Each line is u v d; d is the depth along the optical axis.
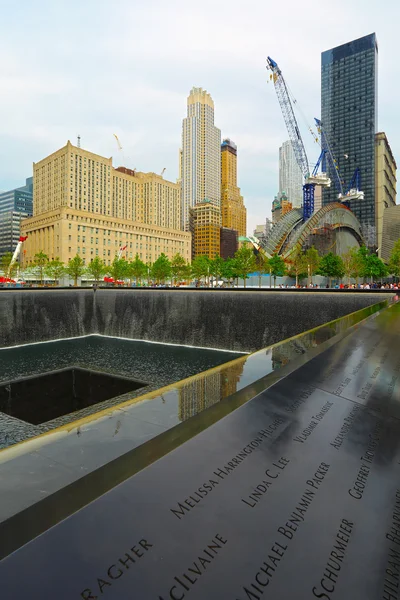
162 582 1.70
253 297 28.25
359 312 15.14
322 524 2.35
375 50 175.38
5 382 17.38
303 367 5.65
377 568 2.09
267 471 2.79
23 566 1.66
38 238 119.06
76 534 1.89
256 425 3.52
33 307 31.00
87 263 112.31
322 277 82.44
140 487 2.36
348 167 182.12
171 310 31.77
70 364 22.92
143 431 3.39
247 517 2.25
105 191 137.88
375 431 3.84
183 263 91.19
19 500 2.31
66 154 124.44
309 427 3.65
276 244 114.69
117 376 19.25
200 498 2.33
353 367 5.96
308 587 1.85
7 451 3.02
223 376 5.25
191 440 3.07
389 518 2.56
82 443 3.15
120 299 34.88
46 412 18.08
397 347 7.69
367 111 176.62
